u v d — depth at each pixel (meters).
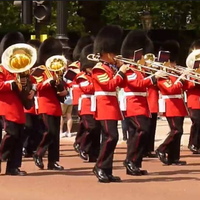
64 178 16.03
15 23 39.97
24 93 16.06
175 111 18.50
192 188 14.84
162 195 14.00
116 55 15.43
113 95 15.20
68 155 21.44
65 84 17.67
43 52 18.14
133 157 16.48
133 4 40.78
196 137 21.47
